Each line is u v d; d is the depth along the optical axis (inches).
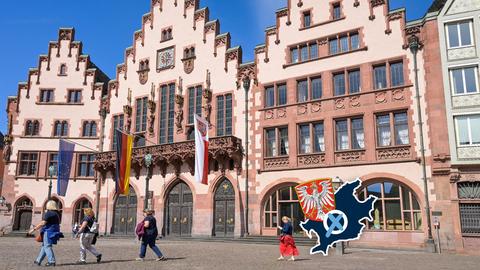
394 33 1165.7
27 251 799.1
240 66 1416.1
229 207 1339.8
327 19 1283.2
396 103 1124.5
